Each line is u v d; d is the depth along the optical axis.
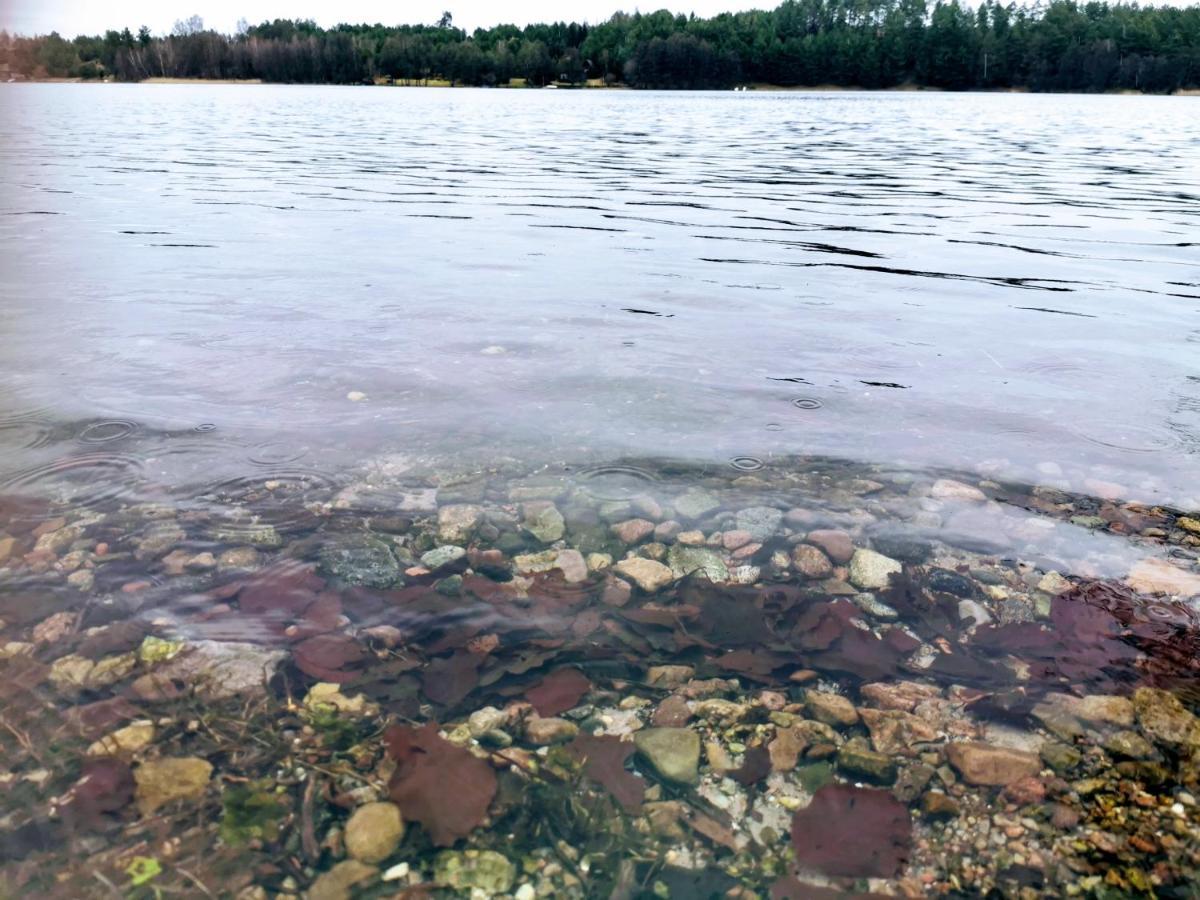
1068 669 2.42
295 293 6.27
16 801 1.86
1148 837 1.87
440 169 16.12
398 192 12.57
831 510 3.28
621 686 2.34
